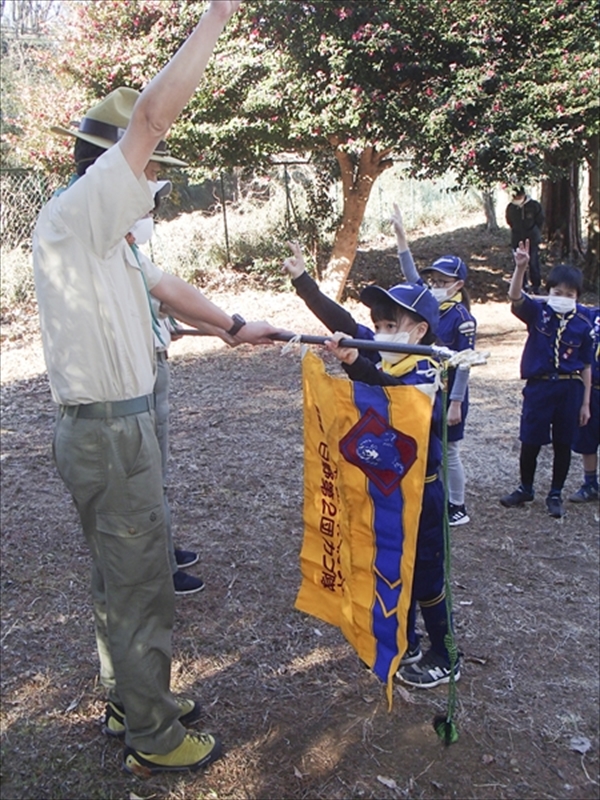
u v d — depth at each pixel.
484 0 10.93
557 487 5.12
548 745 3.06
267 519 5.02
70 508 5.23
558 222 16.41
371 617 2.74
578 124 11.45
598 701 3.33
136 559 2.57
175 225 15.84
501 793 2.80
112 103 2.66
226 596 4.09
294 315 11.63
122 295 2.47
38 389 8.37
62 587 4.20
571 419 4.98
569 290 4.96
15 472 5.94
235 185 17.98
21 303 11.66
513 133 10.70
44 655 3.59
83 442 2.50
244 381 8.53
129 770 2.84
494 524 5.00
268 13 10.89
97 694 3.31
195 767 2.86
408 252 4.39
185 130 11.45
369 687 3.37
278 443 6.48
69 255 2.39
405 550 2.64
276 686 3.37
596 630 3.85
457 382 4.49
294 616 3.90
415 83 11.15
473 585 4.23
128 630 2.63
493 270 15.04
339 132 11.15
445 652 3.35
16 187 12.66
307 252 13.92
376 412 2.62
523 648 3.69
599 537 4.85
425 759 2.96
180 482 5.64
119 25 11.68
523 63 11.25
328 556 2.91
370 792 2.79
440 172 11.30
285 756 2.96
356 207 12.36
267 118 11.39
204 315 2.88
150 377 2.59
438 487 3.12
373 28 10.50
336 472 2.78
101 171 2.32
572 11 11.37
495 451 6.30
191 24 11.33
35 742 3.03
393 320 3.07
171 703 2.79
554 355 4.91
